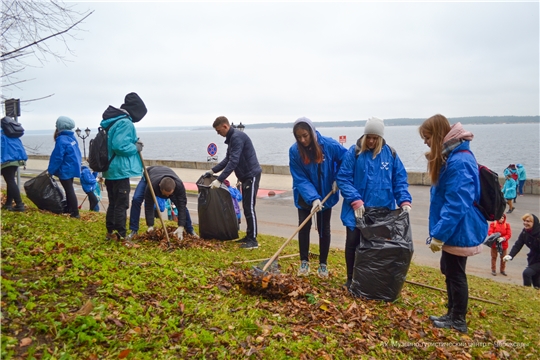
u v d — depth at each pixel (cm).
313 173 546
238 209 868
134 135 580
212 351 312
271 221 1409
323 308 438
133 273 441
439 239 414
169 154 12812
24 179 2538
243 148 712
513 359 397
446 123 423
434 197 437
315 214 571
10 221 612
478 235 416
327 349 351
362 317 429
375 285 487
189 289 432
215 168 775
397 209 507
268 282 464
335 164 554
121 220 598
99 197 1185
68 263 428
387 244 479
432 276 705
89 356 278
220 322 359
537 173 6309
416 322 444
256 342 340
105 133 564
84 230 644
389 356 367
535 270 800
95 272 419
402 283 495
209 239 753
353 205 499
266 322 380
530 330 482
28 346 277
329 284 541
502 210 413
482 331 446
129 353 288
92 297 362
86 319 310
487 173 411
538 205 1720
